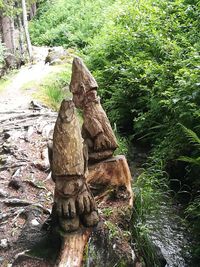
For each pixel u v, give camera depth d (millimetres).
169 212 4332
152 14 7887
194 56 5273
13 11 12688
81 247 2684
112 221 3076
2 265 2725
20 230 3139
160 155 5113
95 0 17484
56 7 19438
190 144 4762
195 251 3705
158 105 5562
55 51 12148
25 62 13109
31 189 3875
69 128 2551
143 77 6086
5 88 8820
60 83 8719
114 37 8023
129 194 3330
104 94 7402
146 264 3195
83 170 2629
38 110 6832
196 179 4605
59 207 2672
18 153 4770
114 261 2838
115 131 6004
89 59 8711
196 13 7082
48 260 2678
